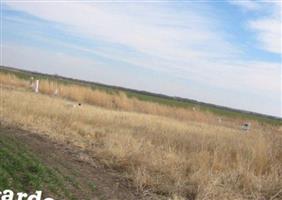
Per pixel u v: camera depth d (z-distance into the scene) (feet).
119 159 34.47
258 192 31.63
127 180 30.99
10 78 110.42
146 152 36.65
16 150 31.68
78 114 55.88
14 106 52.90
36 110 52.80
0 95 62.39
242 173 33.42
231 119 121.60
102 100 97.25
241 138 49.39
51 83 102.58
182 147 43.09
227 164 37.04
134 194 28.27
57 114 52.70
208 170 33.86
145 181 30.17
